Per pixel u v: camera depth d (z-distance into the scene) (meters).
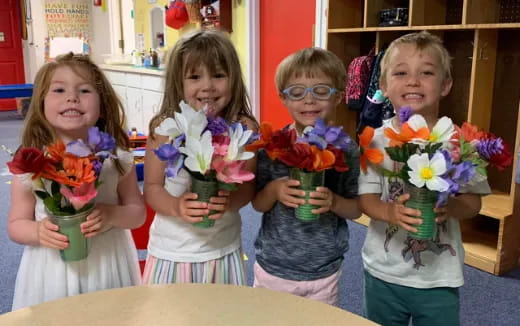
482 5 2.66
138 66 5.95
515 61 2.79
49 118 1.38
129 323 0.93
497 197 2.81
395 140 1.22
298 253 1.51
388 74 1.57
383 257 1.53
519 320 2.15
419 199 1.24
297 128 1.57
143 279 1.56
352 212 1.52
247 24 4.34
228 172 1.16
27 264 1.42
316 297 1.53
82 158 1.12
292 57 1.54
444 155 1.15
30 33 7.82
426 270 1.47
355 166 1.53
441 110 3.19
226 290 1.06
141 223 1.48
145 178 1.52
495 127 2.93
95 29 7.98
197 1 4.78
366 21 3.14
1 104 8.24
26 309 0.98
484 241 2.81
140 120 5.66
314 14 3.78
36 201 1.41
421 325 1.52
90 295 1.04
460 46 3.05
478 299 2.33
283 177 1.50
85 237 1.22
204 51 1.45
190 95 1.47
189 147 1.11
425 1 2.94
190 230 1.48
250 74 4.41
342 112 3.52
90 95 1.39
